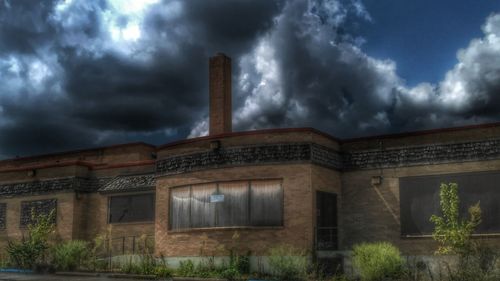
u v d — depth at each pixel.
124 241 28.78
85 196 30.58
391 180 23.78
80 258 25.48
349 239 24.17
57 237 29.84
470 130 22.50
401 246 23.06
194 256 23.75
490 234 21.36
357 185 24.47
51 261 25.92
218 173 23.72
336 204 24.19
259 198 22.92
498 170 21.67
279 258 20.61
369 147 24.52
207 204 23.83
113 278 22.59
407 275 19.50
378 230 23.67
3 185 32.25
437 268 21.52
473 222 20.38
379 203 23.86
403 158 23.67
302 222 22.17
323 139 23.78
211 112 30.48
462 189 22.23
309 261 21.55
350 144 24.97
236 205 23.20
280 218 22.50
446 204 20.20
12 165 40.88
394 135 24.06
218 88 30.52
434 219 20.28
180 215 24.72
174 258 24.41
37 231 27.53
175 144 25.36
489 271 18.86
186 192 24.66
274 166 22.92
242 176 23.25
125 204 29.30
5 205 31.89
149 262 23.89
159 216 25.56
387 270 19.34
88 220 30.38
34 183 31.31
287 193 22.56
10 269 26.05
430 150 23.17
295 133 23.00
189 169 24.58
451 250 19.94
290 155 22.83
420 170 23.25
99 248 29.22
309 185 22.42
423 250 22.56
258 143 23.30
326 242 23.09
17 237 31.00
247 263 22.23
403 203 23.38
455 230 19.77
